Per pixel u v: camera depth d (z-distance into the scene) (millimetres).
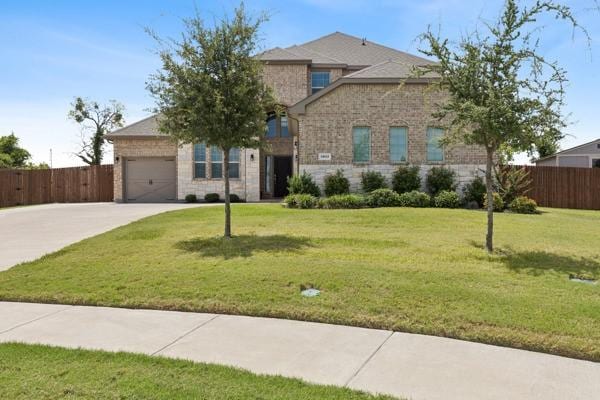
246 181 25172
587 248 9328
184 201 25438
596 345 4496
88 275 7645
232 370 4059
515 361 4293
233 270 7586
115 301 6363
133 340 4934
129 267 8102
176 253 9219
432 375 3977
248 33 10508
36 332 5227
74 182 28031
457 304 5711
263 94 10922
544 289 6344
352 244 9766
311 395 3584
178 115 10641
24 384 3768
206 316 5773
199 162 25531
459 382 3836
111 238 11305
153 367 4133
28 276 7750
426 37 9148
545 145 8664
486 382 3836
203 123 10281
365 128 19859
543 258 8297
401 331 5137
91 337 5039
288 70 26141
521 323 5062
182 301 6230
